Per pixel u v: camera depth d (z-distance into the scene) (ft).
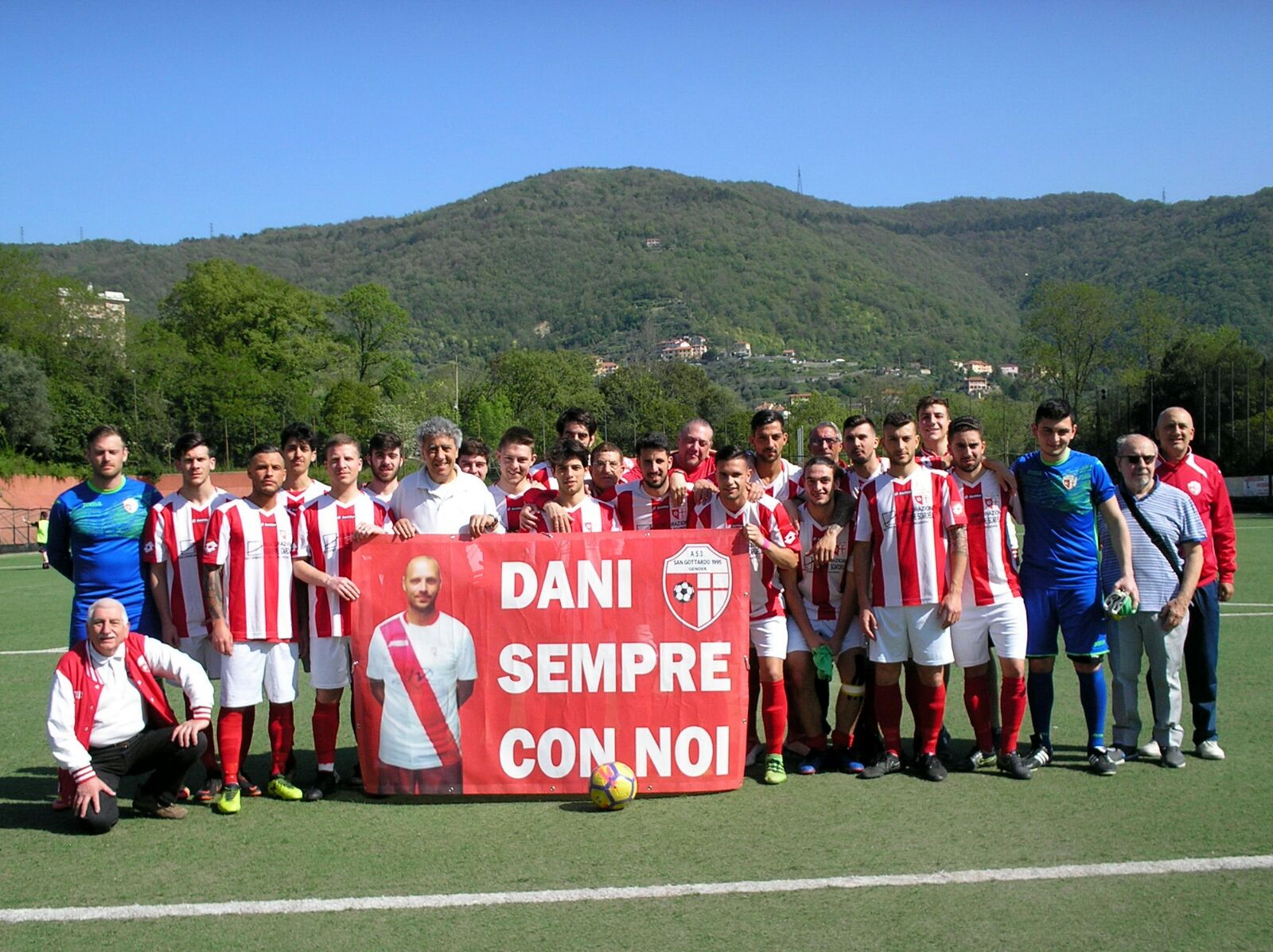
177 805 19.20
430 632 19.65
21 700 28.76
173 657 18.92
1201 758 21.21
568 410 24.86
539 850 16.53
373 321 243.81
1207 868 15.28
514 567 19.74
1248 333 502.79
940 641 20.06
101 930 13.82
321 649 19.66
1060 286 215.10
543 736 19.60
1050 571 20.54
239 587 19.35
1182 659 21.50
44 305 164.86
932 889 14.66
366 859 16.26
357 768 21.86
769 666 20.20
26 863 16.34
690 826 17.63
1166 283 583.99
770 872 15.38
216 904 14.56
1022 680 20.26
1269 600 44.29
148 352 172.96
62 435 143.74
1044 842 16.40
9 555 104.83
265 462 19.39
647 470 21.22
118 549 20.42
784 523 20.36
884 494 20.17
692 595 19.70
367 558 19.67
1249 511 137.90
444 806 19.16
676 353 652.89
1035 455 20.92
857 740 21.77
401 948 13.10
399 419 207.00
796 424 229.45
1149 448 20.70
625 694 19.65
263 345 218.59
